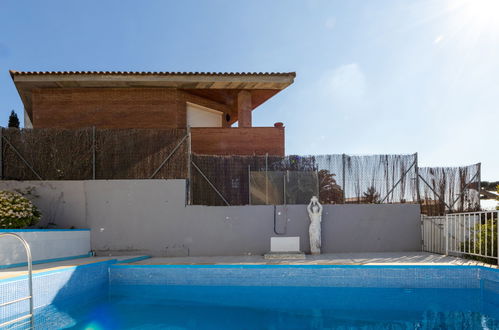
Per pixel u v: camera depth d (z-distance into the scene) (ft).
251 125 39.63
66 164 27.66
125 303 19.20
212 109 43.21
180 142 28.07
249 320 16.25
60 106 37.09
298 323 15.76
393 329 14.80
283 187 28.30
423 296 19.19
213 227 27.22
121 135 28.02
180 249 26.91
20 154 27.63
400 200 28.58
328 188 28.45
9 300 14.61
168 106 38.11
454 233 24.43
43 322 16.03
